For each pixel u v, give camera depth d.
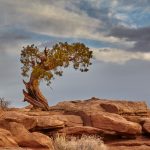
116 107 28.33
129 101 30.41
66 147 20.94
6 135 19.33
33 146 19.94
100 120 25.44
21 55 36.19
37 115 26.75
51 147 20.36
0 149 16.19
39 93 34.47
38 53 35.91
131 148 23.31
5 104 32.50
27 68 36.09
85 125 25.92
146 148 23.33
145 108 29.98
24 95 34.66
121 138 25.50
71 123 25.55
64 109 30.09
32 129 23.00
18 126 20.69
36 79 34.78
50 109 32.00
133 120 27.55
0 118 21.97
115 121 25.12
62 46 36.03
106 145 23.95
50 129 23.98
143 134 26.09
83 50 36.34
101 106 29.08
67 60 35.53
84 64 36.41
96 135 24.59
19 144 19.86
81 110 27.42
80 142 21.25
